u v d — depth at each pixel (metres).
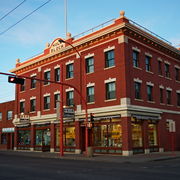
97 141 26.75
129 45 25.89
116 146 24.86
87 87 28.34
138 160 19.58
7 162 20.09
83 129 28.98
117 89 25.11
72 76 30.67
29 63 36.84
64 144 30.53
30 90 36.84
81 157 23.05
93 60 28.20
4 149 41.50
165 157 21.59
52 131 32.31
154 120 28.17
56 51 32.31
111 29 25.86
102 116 26.22
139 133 25.73
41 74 35.28
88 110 27.53
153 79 28.59
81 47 29.48
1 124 43.03
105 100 25.97
